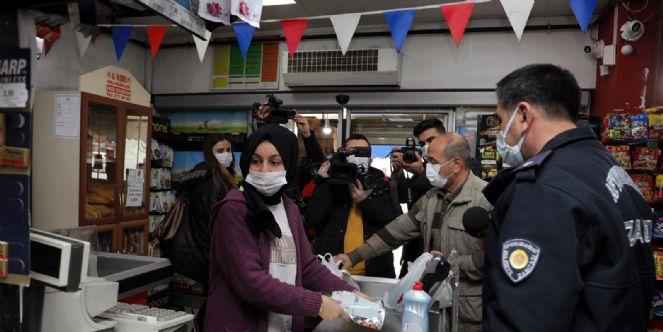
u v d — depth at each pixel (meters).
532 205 0.82
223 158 2.30
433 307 1.20
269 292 1.11
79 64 4.20
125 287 1.54
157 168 4.63
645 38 3.35
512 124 0.99
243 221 1.19
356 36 4.44
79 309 1.03
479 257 1.54
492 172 3.78
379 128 4.61
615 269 0.78
